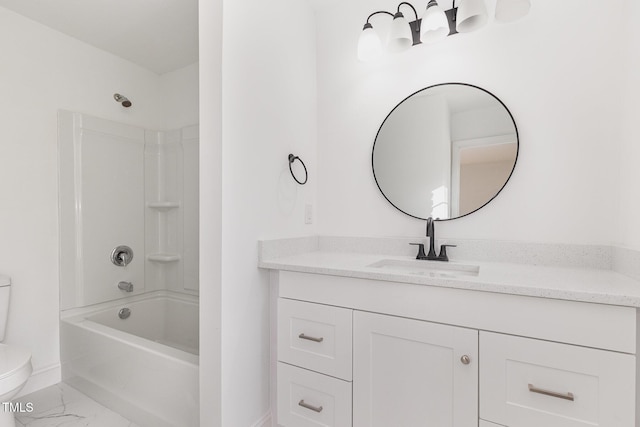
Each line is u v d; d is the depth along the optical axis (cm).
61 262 197
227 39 123
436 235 160
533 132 139
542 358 93
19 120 180
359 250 177
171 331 243
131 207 236
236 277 129
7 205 176
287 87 164
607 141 126
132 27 196
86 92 212
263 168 146
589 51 130
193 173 239
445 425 106
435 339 108
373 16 176
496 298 99
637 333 85
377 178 173
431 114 161
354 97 181
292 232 168
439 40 148
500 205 146
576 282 99
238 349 130
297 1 174
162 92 260
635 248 108
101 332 173
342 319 125
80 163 206
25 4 173
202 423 126
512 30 143
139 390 154
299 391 135
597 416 87
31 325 184
